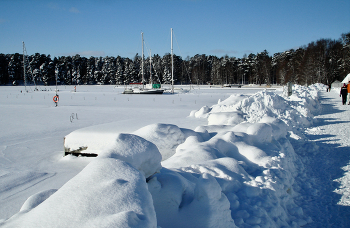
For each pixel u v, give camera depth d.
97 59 121.56
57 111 20.14
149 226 1.84
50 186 4.89
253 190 3.77
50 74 108.12
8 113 18.72
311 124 11.09
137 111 19.95
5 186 4.87
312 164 6.14
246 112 10.97
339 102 20.42
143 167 3.05
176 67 110.62
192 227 2.70
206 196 2.81
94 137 6.97
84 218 1.82
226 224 2.88
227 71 101.19
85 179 2.26
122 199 2.01
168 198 2.96
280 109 11.23
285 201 4.08
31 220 1.92
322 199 4.38
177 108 22.84
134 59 119.00
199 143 5.59
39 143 9.10
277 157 5.25
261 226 3.12
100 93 55.72
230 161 4.50
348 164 5.83
